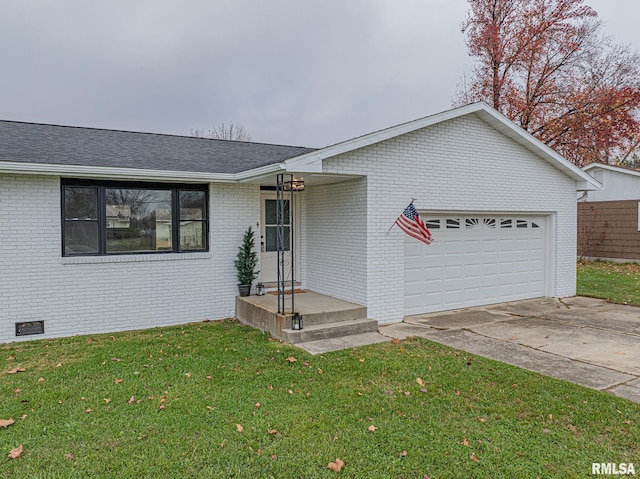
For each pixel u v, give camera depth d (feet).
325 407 13.57
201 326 25.43
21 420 12.66
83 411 13.28
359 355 18.86
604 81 61.62
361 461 10.58
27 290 22.36
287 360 18.29
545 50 61.16
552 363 17.53
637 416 12.71
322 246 28.78
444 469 10.23
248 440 11.55
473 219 29.37
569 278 33.76
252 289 28.66
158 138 33.65
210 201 27.12
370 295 24.48
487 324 24.66
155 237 25.71
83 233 23.71
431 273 27.63
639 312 27.76
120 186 24.50
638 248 52.54
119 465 10.38
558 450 10.96
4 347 20.90
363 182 24.41
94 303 23.95
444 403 13.80
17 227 22.04
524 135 28.68
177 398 14.30
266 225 29.94
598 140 58.54
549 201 32.01
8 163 20.40
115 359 18.65
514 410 13.23
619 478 9.79
